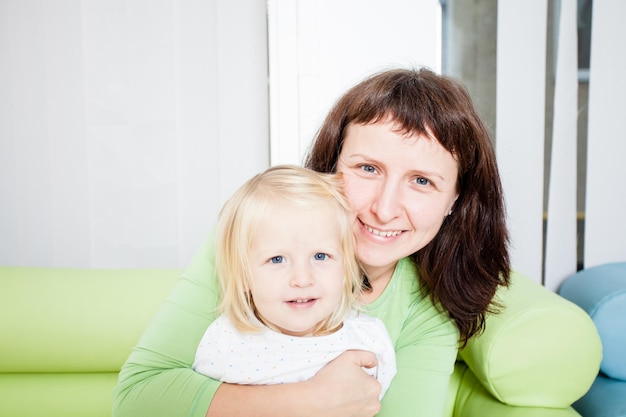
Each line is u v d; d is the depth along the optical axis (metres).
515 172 1.50
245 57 1.55
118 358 1.12
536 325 0.96
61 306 1.11
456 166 0.84
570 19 1.46
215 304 0.85
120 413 0.77
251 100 1.56
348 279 0.86
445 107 0.79
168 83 1.54
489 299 0.93
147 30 1.52
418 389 0.87
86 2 1.50
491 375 0.96
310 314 0.82
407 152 0.78
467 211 0.90
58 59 1.52
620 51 1.46
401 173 0.80
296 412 0.74
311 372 0.82
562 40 1.46
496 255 0.94
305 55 1.52
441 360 0.90
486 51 1.53
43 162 1.55
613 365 1.15
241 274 0.83
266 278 0.81
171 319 0.82
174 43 1.52
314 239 0.81
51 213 1.57
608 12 1.45
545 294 1.03
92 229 1.58
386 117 0.79
